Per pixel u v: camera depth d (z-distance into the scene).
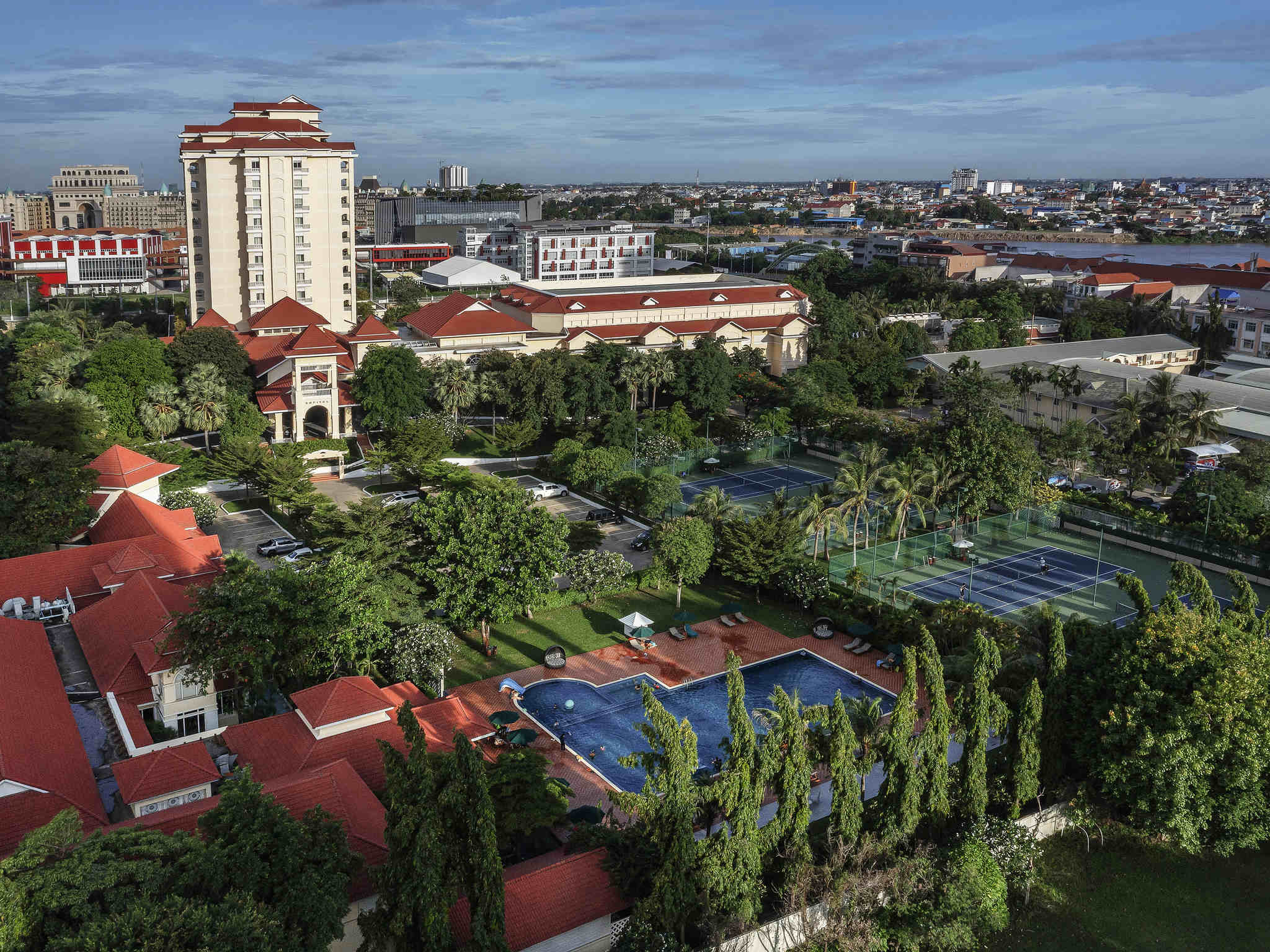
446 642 73.06
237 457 113.94
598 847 50.75
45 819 51.81
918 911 48.31
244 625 63.75
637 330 174.50
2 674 62.31
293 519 107.56
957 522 109.25
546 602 88.38
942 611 81.88
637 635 83.94
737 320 183.75
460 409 146.88
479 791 41.75
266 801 43.84
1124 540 109.75
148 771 54.78
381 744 42.91
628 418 131.75
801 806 49.38
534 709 74.50
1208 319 199.50
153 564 80.12
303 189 171.12
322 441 131.50
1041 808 58.25
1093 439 127.81
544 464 125.56
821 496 116.00
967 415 112.31
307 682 71.94
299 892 41.00
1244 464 116.12
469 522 80.19
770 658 83.00
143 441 124.94
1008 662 65.69
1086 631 75.44
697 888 46.62
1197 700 53.88
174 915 36.25
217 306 173.50
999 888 50.28
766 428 142.75
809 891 49.00
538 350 167.25
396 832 41.72
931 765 52.00
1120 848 57.72
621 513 116.44
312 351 132.88
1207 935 51.50
